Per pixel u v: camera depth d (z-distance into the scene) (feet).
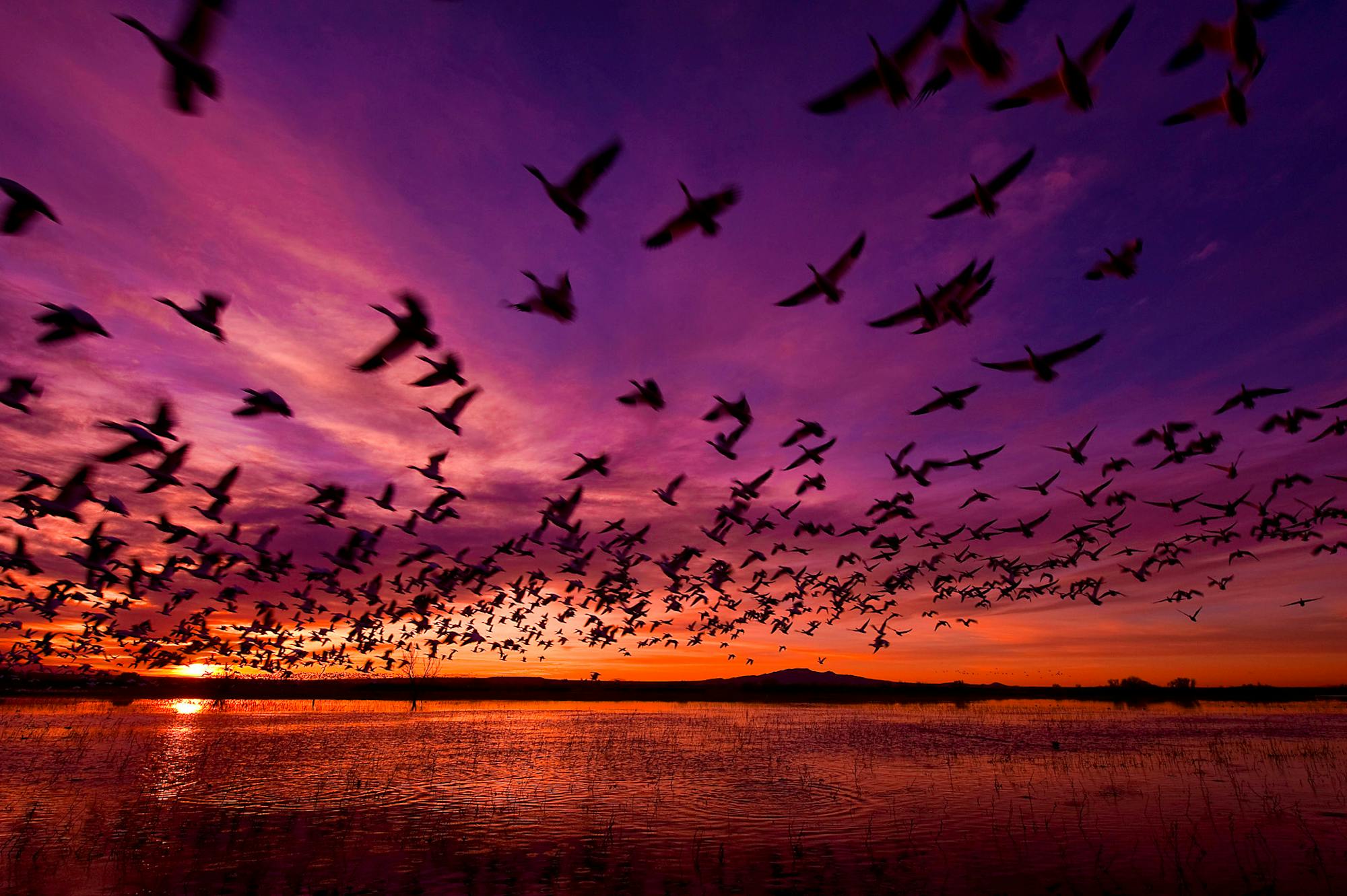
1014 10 24.12
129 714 187.32
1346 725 162.81
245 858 49.67
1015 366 37.99
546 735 135.54
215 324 34.99
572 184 30.94
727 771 89.66
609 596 93.71
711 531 71.56
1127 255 35.78
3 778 82.17
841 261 36.35
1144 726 162.50
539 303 36.22
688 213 33.50
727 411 47.65
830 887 43.29
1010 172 31.86
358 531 62.85
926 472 56.80
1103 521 74.69
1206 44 25.85
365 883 44.24
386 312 35.37
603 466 54.44
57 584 73.46
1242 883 43.50
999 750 112.37
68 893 42.29
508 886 43.78
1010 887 43.09
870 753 109.29
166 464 46.11
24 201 28.73
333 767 91.91
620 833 56.65
